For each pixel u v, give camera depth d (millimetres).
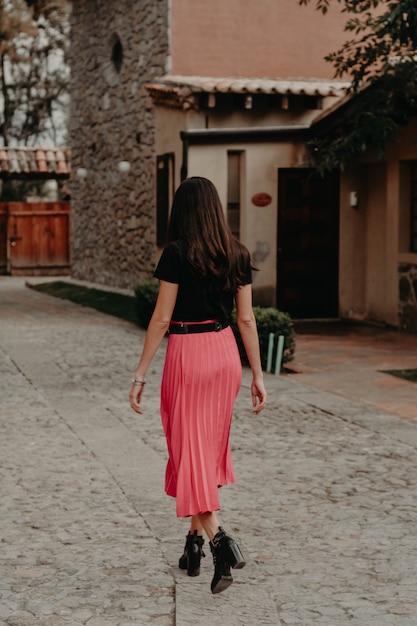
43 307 17391
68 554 4609
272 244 14594
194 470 4102
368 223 14492
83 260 21844
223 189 14422
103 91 19594
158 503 5430
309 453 6551
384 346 11875
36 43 30984
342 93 14336
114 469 6148
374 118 12336
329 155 12945
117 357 11047
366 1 11766
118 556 4590
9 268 27062
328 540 4809
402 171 13203
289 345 10078
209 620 3832
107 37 19094
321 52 16406
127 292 18328
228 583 3986
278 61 16281
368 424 7410
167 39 15938
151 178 16891
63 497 5547
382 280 14125
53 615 3887
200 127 14305
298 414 7820
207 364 4141
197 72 16062
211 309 4172
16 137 32688
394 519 5133
